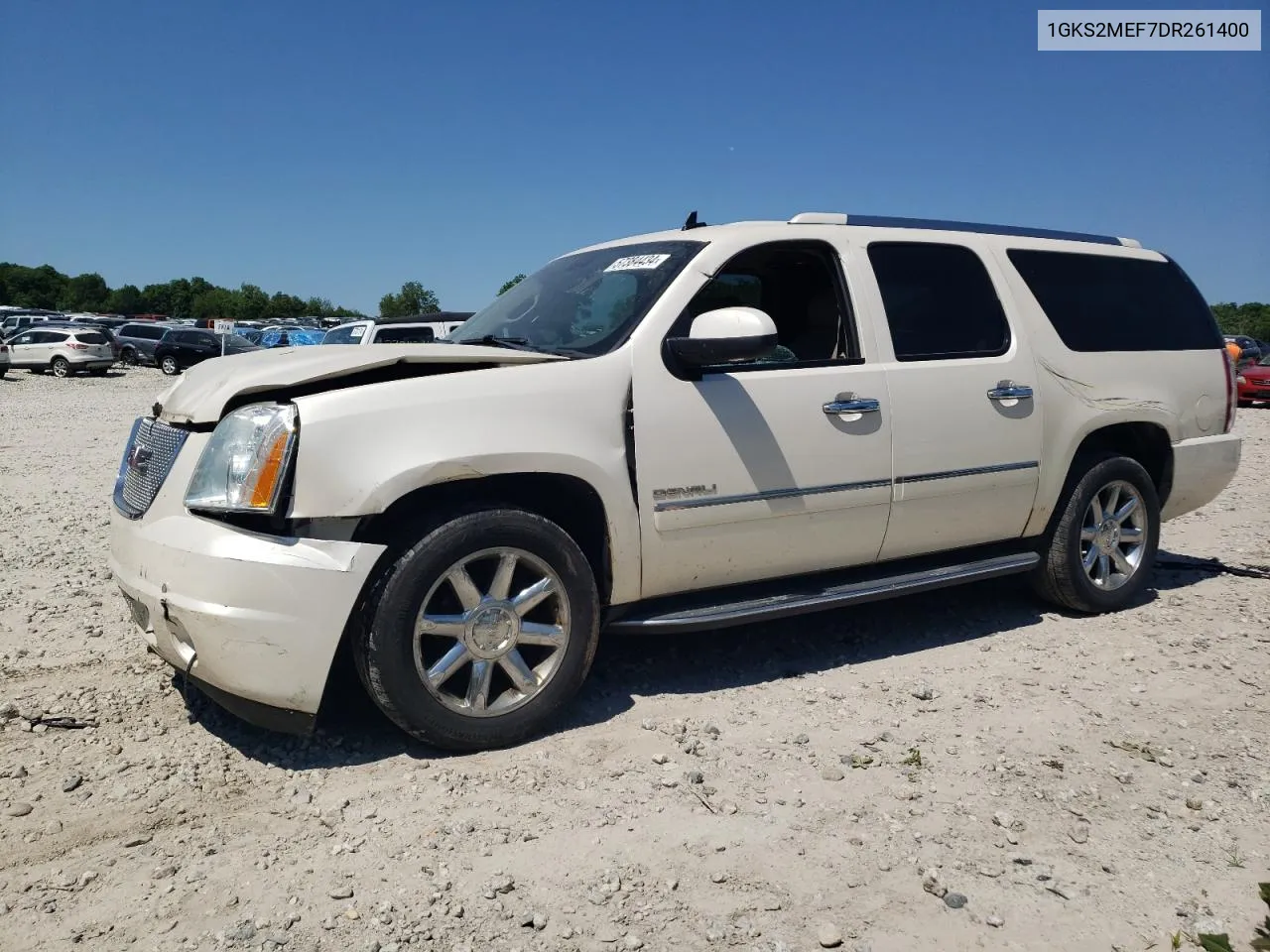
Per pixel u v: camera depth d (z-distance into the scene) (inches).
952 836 114.2
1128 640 186.2
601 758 133.0
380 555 126.0
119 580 137.3
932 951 93.8
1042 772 130.8
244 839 111.8
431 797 121.4
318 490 123.3
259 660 122.2
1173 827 117.0
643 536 144.2
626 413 142.7
